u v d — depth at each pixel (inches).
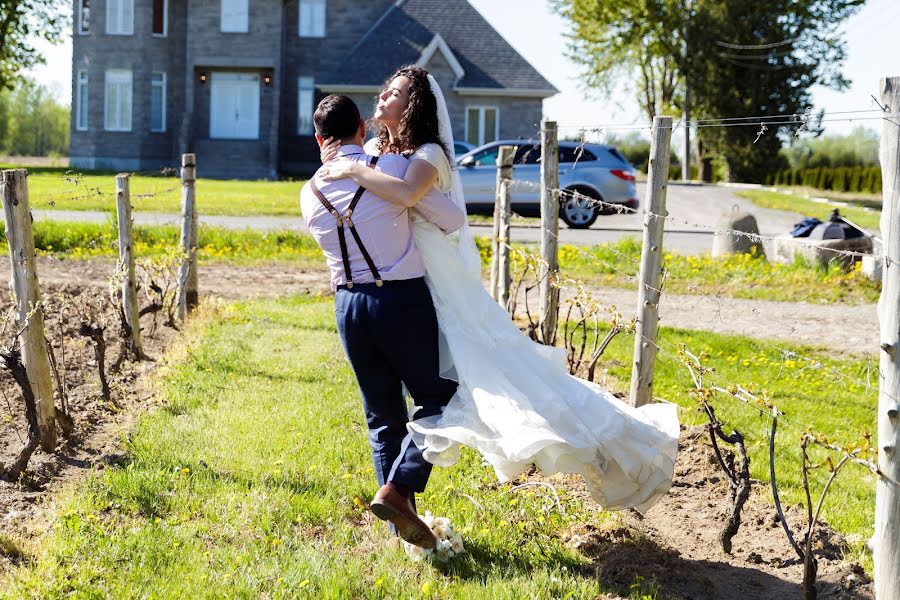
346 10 1515.7
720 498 178.9
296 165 1545.3
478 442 132.3
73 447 195.8
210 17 1467.8
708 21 1658.5
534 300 391.9
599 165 743.7
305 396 237.5
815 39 1651.1
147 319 340.8
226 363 267.9
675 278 486.3
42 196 764.6
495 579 138.9
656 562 148.6
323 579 136.6
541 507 167.3
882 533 116.8
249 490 171.0
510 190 311.9
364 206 137.6
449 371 143.2
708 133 1654.8
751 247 542.9
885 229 114.0
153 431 203.9
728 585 143.5
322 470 182.2
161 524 154.6
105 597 131.3
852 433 228.8
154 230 546.0
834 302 441.1
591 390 145.9
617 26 1818.4
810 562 128.5
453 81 1413.6
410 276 139.6
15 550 146.1
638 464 143.6
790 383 279.4
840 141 2632.9
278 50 1471.5
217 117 1501.0
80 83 1525.6
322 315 355.3
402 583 137.4
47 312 338.0
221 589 133.7
